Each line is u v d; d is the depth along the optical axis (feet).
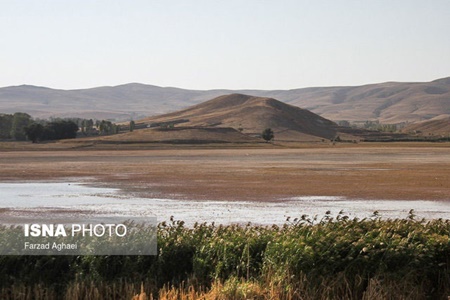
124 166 311.06
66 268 55.01
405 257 55.26
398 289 53.62
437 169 284.00
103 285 53.26
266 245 57.57
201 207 144.25
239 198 163.32
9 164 334.65
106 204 150.51
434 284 56.59
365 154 482.28
